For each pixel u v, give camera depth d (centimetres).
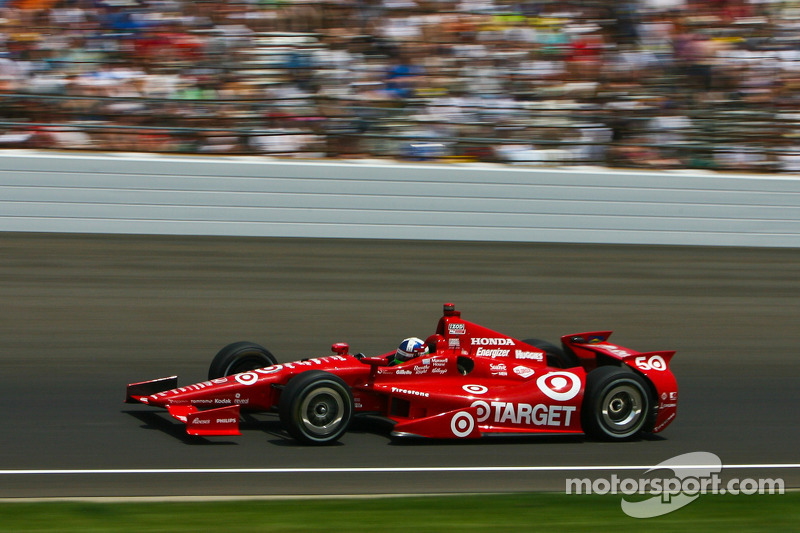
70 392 2895
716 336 4091
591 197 5503
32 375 3077
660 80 6303
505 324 4081
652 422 2655
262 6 6012
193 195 5062
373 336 3828
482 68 6100
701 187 5634
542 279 4762
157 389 2662
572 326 4116
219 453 2320
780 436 2761
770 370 3622
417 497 2056
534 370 2648
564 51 6275
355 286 4453
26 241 4722
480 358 2627
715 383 3384
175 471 2177
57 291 4094
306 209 5200
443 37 6184
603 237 5538
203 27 5897
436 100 5912
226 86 5697
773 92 6341
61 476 2122
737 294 4769
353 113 5659
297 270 4616
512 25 6334
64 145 5153
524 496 2094
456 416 2467
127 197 4981
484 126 5797
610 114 6009
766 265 5325
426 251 5091
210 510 1914
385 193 5275
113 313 3881
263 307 4088
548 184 5441
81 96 5459
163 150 5309
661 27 6481
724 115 6162
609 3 6544
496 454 2434
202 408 2497
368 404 2561
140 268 4472
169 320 3844
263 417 2686
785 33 6700
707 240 5662
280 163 5156
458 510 1975
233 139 5406
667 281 4891
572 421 2578
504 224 5419
